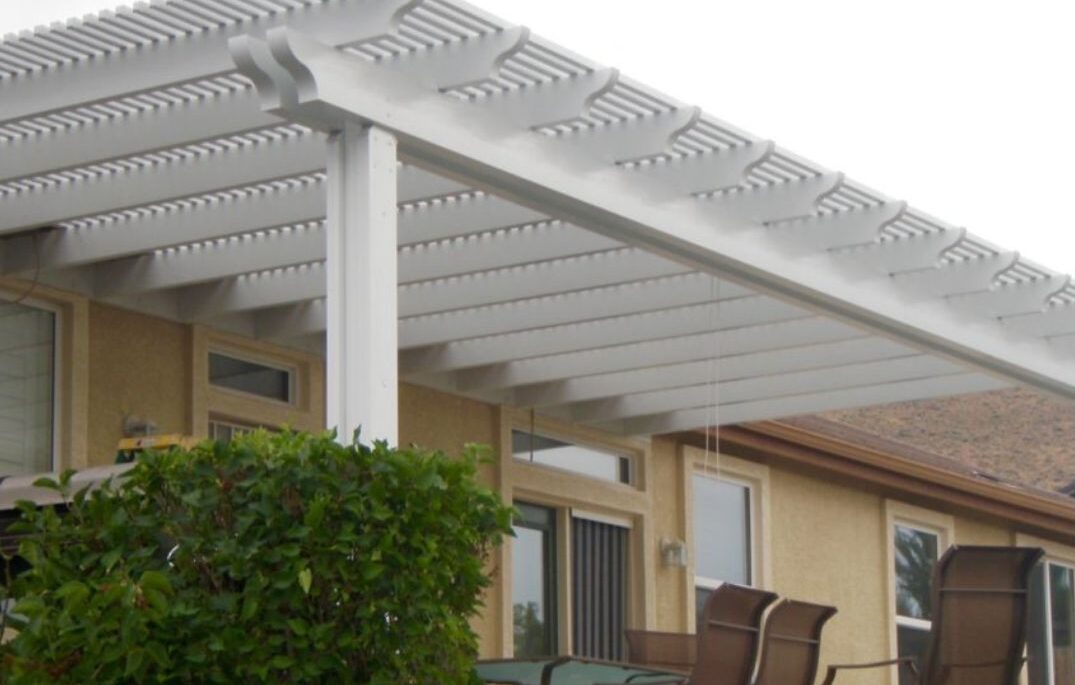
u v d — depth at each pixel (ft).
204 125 25.05
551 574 42.09
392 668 20.75
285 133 26.45
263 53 22.53
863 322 32.17
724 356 37.78
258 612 20.44
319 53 22.48
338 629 20.63
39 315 31.89
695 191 27.96
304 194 28.35
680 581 44.88
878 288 31.78
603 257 32.81
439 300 33.96
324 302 34.19
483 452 22.33
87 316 32.17
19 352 31.48
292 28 22.70
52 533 21.26
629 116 26.55
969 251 32.17
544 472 41.14
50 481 21.76
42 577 20.98
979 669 31.40
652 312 34.99
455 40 23.70
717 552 46.91
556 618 41.93
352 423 22.84
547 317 35.17
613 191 26.86
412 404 38.24
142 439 27.27
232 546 20.47
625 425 43.14
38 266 30.68
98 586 20.31
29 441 31.45
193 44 23.30
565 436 41.96
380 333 22.90
